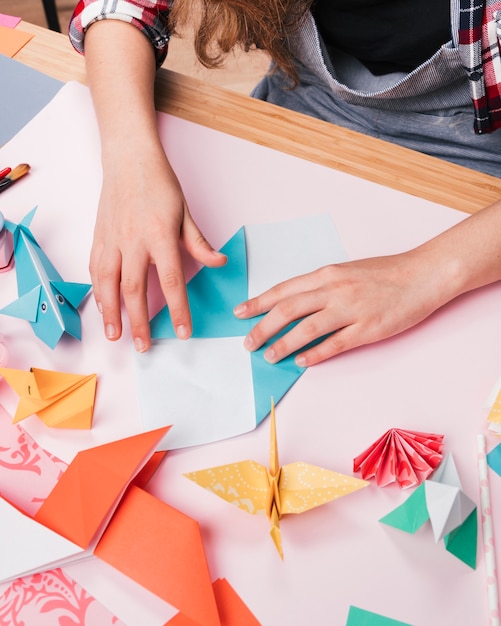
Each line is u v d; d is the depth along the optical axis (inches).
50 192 28.6
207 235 26.9
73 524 19.5
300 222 27.0
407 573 19.1
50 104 31.5
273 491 19.3
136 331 23.8
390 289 23.9
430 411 22.1
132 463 20.3
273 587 18.9
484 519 19.9
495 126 32.2
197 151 29.3
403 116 36.1
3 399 23.0
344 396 22.5
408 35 33.6
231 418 22.1
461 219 27.0
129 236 25.7
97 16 31.7
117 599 18.8
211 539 19.8
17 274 25.4
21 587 19.1
